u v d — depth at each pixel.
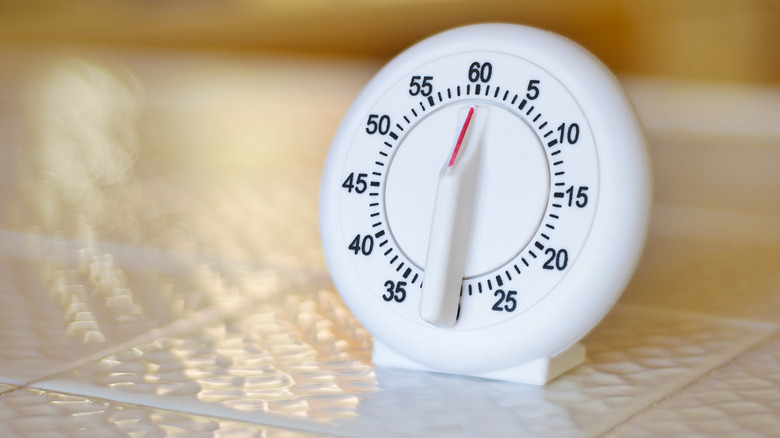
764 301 0.48
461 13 2.42
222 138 1.10
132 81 1.73
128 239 0.58
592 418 0.37
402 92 0.41
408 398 0.38
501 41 0.40
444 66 0.41
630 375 0.40
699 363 0.41
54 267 0.52
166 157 0.95
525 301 0.39
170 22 2.45
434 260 0.39
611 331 0.44
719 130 1.25
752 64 2.03
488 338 0.39
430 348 0.39
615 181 0.39
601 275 0.38
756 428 0.36
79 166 0.88
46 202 0.70
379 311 0.40
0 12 2.45
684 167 0.94
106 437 0.35
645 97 1.65
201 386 0.39
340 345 0.43
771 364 0.41
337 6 2.41
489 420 0.37
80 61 1.98
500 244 0.39
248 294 0.49
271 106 1.47
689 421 0.36
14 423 0.36
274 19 2.45
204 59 2.12
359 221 0.41
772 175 0.89
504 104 0.40
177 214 0.66
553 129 0.39
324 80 1.83
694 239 0.59
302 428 0.36
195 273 0.52
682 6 2.22
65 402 0.37
